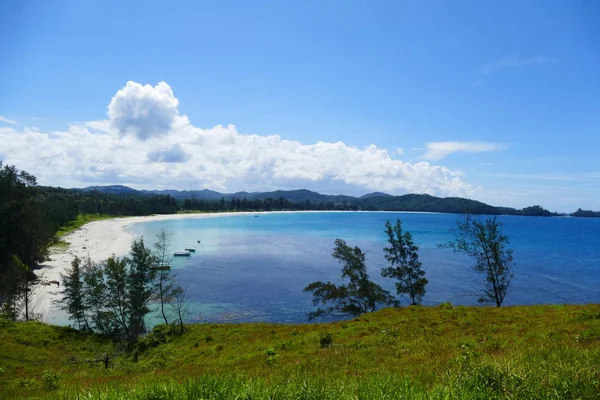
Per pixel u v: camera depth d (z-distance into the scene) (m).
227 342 33.03
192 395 6.39
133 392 6.91
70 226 163.75
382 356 15.57
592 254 107.94
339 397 6.40
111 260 53.66
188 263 93.69
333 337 26.56
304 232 182.25
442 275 75.50
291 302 60.09
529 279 72.19
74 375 23.52
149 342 40.72
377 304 55.12
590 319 19.83
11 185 79.38
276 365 16.81
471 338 17.95
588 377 6.61
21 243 75.62
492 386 6.50
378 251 109.38
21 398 10.48
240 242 139.50
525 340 15.48
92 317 51.44
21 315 53.75
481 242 43.94
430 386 7.71
